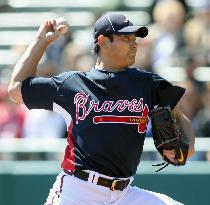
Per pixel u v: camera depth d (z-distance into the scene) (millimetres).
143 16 36094
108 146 15398
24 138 26688
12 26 38094
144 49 30484
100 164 15484
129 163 15688
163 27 32438
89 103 15477
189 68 29078
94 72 15672
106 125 15398
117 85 15461
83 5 38750
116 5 36781
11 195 23281
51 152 24656
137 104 15531
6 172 23281
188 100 26750
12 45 35562
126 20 15547
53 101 15719
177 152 15914
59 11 38781
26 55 16156
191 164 23250
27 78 15898
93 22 34438
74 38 34375
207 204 22922
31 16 38469
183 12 32688
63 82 15656
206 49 31141
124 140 15461
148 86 15719
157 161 23719
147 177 22969
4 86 28406
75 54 30406
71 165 15672
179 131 15891
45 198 23234
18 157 24656
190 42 31797
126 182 15859
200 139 23734
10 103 27312
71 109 15602
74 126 15617
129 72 15703
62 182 15859
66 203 15688
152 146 23922
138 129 15570
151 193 16359
